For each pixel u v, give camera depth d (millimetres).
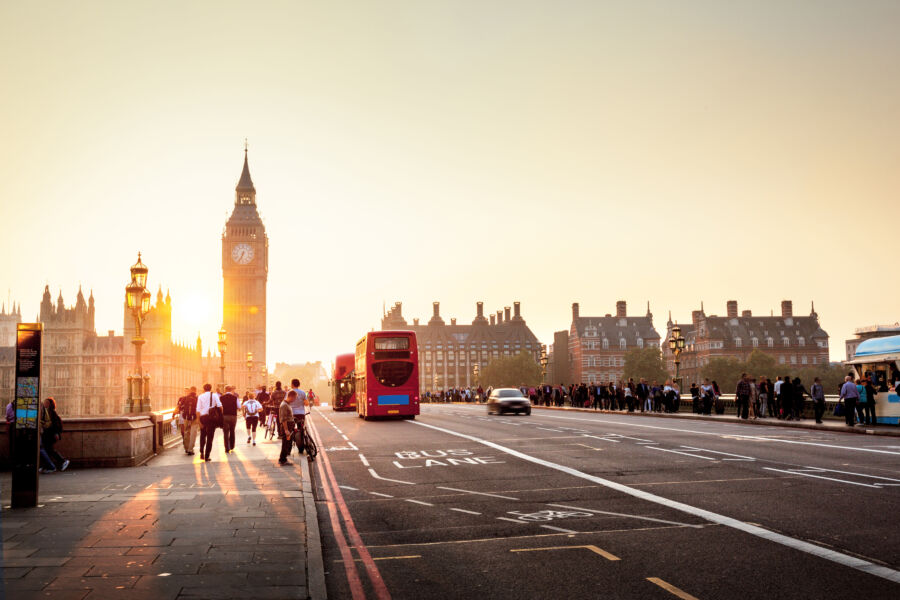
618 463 17188
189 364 165375
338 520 11305
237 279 175000
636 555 8453
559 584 7395
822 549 8461
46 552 8398
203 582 7117
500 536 9766
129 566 7750
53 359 144000
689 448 20438
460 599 7020
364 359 41688
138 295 21891
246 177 181125
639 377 133875
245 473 16562
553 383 154500
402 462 18969
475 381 176250
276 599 6578
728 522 10086
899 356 30016
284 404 18969
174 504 11859
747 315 151500
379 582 7668
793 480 13836
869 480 13750
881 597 6703
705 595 6891
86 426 17828
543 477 15203
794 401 33906
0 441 17344
